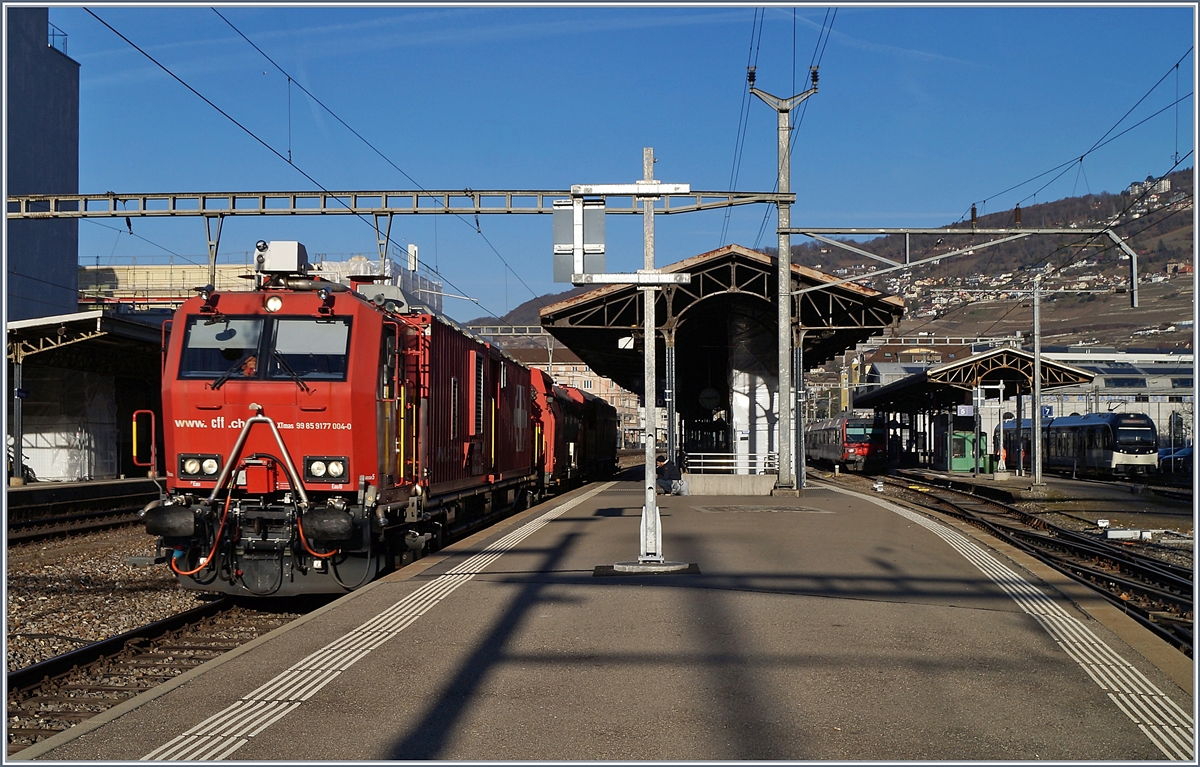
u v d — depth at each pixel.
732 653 8.33
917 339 47.22
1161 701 6.96
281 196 23.25
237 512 11.68
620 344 31.55
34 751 5.95
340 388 11.60
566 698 7.04
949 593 11.25
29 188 43.28
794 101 28.75
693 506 24.77
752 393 36.62
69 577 14.52
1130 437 47.56
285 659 8.20
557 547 15.60
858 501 26.78
